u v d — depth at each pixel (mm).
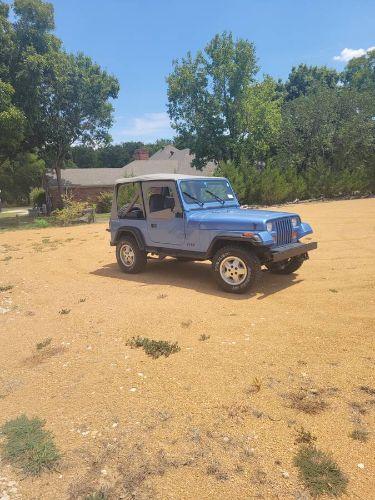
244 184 26547
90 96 33250
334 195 29641
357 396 3607
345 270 7895
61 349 5020
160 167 49938
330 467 2777
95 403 3762
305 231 7398
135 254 8375
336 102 33594
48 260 10578
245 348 4660
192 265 9109
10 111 24688
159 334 5242
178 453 3027
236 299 6453
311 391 3719
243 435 3174
